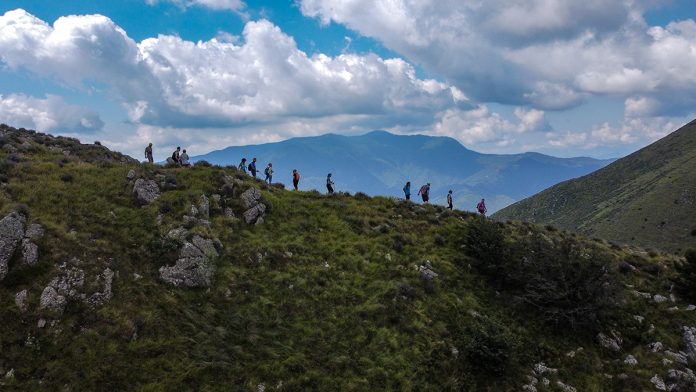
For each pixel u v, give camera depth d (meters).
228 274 24.06
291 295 23.94
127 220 25.69
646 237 167.12
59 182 27.12
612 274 25.47
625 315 25.88
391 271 27.59
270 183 41.09
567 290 24.81
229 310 21.86
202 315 20.95
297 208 34.06
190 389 17.09
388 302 24.45
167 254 23.44
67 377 16.05
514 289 27.62
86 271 20.16
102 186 28.47
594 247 35.75
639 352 23.23
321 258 28.02
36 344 16.73
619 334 24.56
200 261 23.69
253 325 21.17
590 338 24.14
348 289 25.45
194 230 25.72
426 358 21.17
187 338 19.11
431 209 39.06
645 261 32.72
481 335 21.77
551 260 26.61
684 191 185.12
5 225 19.95
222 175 33.53
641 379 21.45
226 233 27.58
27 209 22.19
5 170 26.81
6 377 15.36
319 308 23.41
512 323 24.56
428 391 19.59
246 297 22.98
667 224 169.50
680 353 23.23
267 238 28.83
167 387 16.92
